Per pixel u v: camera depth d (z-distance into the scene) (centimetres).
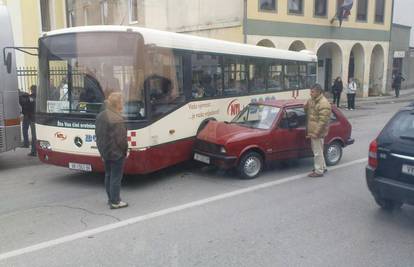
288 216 638
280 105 912
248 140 840
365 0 2808
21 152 1171
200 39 960
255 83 1191
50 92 823
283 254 507
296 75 1435
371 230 584
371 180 615
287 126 898
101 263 487
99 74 777
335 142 968
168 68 841
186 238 556
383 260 493
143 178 872
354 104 2386
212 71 997
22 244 540
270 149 871
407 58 3381
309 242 543
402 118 608
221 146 829
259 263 484
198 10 2239
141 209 673
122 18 2555
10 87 958
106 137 655
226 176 882
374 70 3084
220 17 2144
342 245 534
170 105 845
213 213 652
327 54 2769
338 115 980
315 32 2450
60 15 2139
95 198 738
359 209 671
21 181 862
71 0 2444
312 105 858
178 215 644
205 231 580
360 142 1266
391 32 3069
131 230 585
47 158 839
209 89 987
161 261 491
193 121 924
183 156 892
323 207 680
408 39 3334
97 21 2544
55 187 813
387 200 637
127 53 761
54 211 668
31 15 2006
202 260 492
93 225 604
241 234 569
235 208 675
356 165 970
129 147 766
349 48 2720
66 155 810
